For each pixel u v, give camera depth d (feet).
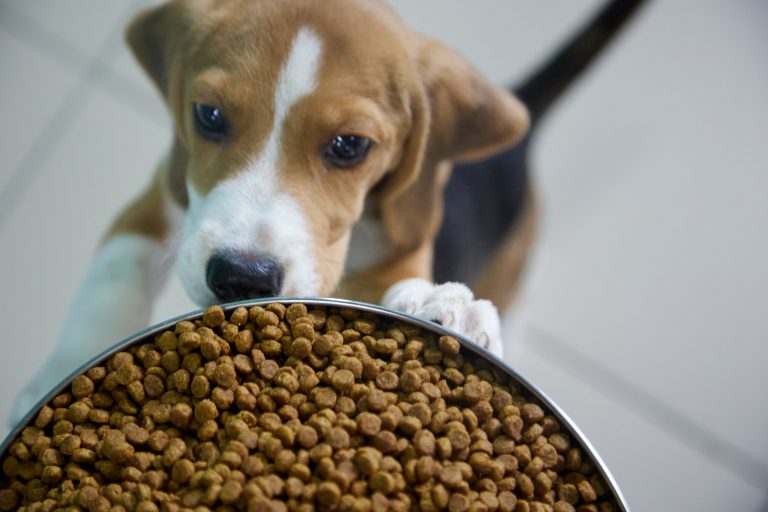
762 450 2.31
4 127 2.31
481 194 2.14
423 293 1.74
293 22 1.77
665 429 2.31
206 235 1.71
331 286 1.82
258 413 1.59
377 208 1.94
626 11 2.28
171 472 1.55
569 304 2.39
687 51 2.63
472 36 2.44
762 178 2.58
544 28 2.48
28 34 2.36
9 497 1.57
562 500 1.57
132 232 1.95
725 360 2.38
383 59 1.82
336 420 1.57
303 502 1.51
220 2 1.83
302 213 1.74
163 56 1.89
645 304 2.41
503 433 1.59
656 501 2.24
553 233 2.43
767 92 2.62
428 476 1.53
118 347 1.60
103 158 2.32
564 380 2.32
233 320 1.61
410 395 1.60
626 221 2.47
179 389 1.59
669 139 2.58
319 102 1.74
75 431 1.58
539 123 2.34
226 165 1.76
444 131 1.94
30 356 2.16
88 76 2.36
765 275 2.47
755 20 2.63
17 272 2.22
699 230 2.49
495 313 1.73
